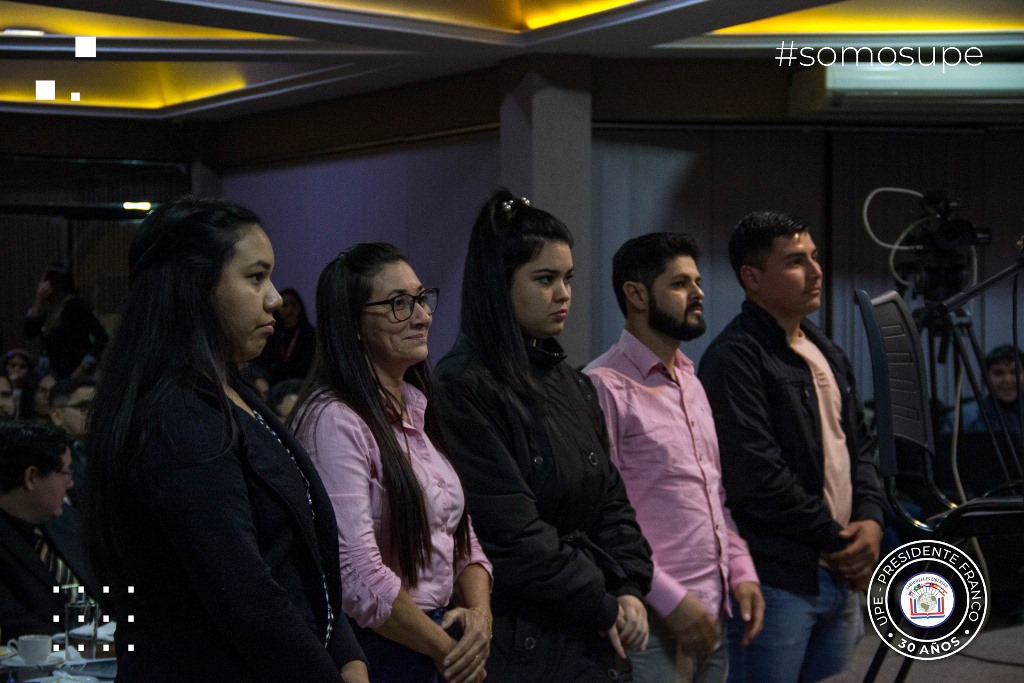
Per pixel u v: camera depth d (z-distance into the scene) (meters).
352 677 1.63
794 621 2.82
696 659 2.61
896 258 5.66
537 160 5.28
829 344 3.15
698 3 4.32
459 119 5.85
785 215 3.01
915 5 5.03
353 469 1.92
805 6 4.32
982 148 5.69
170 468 1.43
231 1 4.39
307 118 6.73
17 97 6.81
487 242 2.33
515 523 2.18
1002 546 3.52
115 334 1.55
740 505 2.87
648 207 5.57
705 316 5.61
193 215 1.56
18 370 6.40
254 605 1.43
